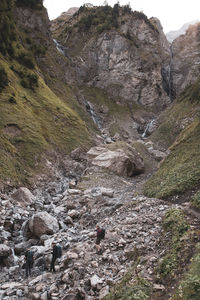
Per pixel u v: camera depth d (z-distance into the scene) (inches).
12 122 1712.6
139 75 4414.4
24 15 3169.3
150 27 5093.5
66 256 692.1
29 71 2534.5
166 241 630.5
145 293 450.0
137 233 736.3
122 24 4886.8
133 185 1649.9
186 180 1067.3
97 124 3619.6
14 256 819.4
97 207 1137.4
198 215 710.5
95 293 530.0
